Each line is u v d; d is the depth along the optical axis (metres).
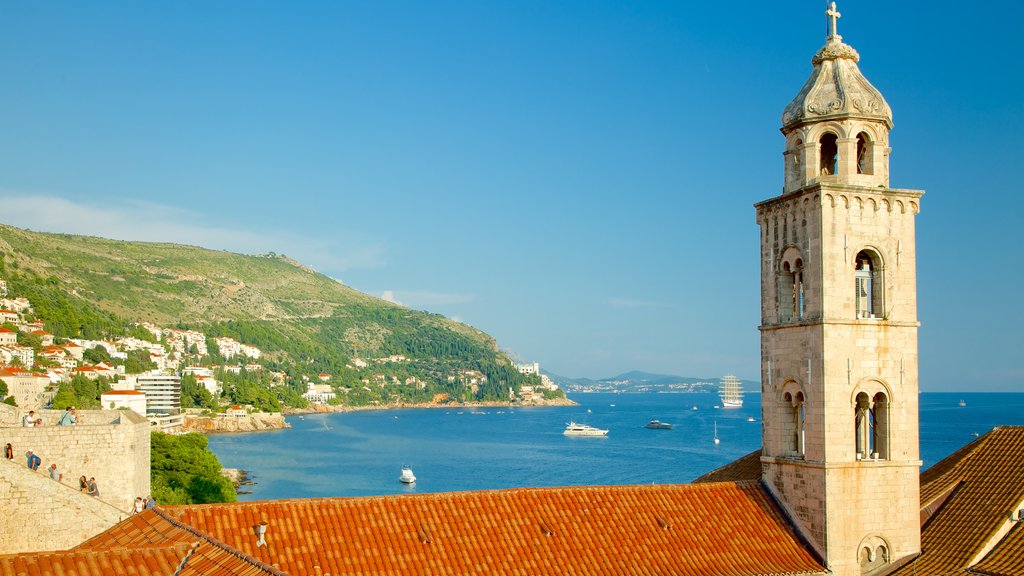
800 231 56.38
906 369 56.03
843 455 54.06
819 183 54.34
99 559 39.41
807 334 55.47
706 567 49.59
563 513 50.97
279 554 43.38
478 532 47.97
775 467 57.53
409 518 47.88
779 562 52.16
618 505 52.91
